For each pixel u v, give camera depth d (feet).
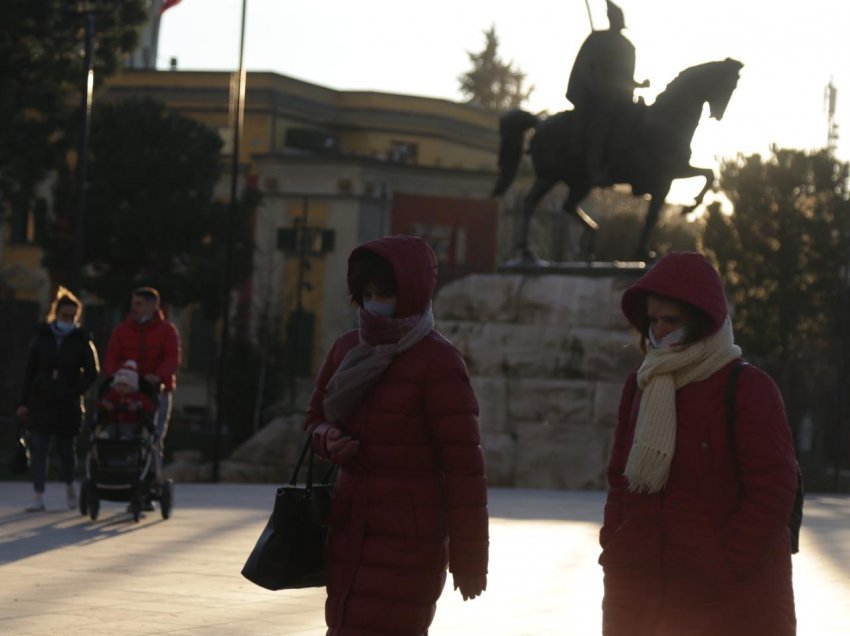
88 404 164.14
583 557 45.09
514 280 86.84
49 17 154.51
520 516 60.90
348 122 267.80
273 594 35.04
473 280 87.71
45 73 157.07
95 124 204.13
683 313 18.83
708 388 18.65
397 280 19.25
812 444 219.82
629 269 85.81
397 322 19.30
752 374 18.66
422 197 250.16
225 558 42.09
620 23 85.40
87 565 39.70
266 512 58.34
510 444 85.25
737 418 18.47
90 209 201.05
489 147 283.59
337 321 240.53
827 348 196.24
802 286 197.77
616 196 257.55
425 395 19.27
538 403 85.46
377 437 19.34
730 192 200.64
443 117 271.08
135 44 161.89
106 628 29.40
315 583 19.63
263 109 252.42
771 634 18.28
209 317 207.21
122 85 255.29
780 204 197.67
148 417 52.19
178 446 173.78
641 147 84.53
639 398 19.20
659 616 18.49
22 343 131.44
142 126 203.21
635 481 18.63
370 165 242.37
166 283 201.57
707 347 18.71
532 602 35.04
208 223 202.69
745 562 18.21
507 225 247.50
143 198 201.36
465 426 19.22
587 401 84.84
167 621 30.50
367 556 19.19
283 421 105.81
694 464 18.54
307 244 241.96
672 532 18.47
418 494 19.26
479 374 86.38
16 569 38.50
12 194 161.68
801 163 198.18
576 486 84.33
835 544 51.31
